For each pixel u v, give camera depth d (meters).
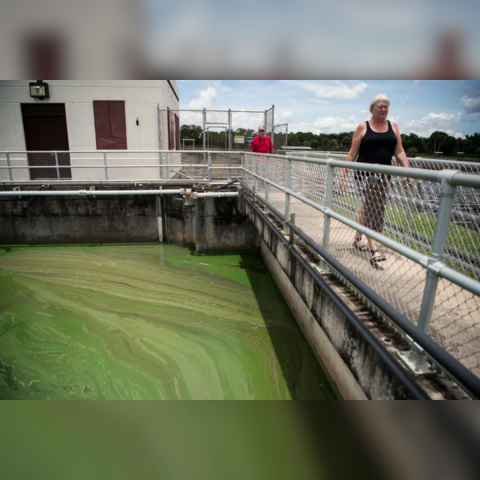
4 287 7.16
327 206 3.40
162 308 6.27
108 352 5.06
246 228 9.28
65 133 10.73
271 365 4.70
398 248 2.22
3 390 4.28
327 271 3.61
